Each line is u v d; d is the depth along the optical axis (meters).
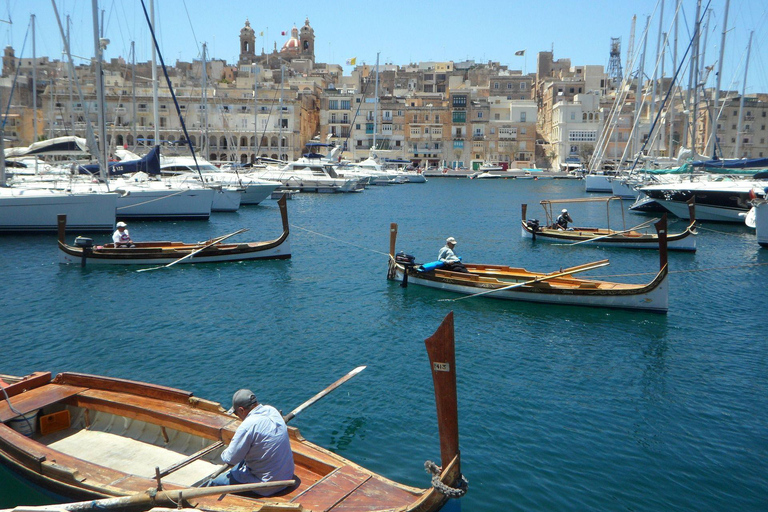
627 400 12.77
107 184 36.41
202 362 14.80
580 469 10.05
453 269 22.44
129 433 9.84
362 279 24.34
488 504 9.06
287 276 24.88
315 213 51.62
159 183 43.94
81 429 10.03
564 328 17.77
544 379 13.88
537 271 26.59
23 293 21.50
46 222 34.66
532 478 9.76
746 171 47.31
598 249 32.44
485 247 33.31
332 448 10.65
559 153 123.00
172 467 7.84
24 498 8.72
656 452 10.62
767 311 19.73
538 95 144.75
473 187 91.62
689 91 55.50
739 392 13.21
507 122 128.00
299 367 14.51
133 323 17.98
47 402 9.85
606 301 19.55
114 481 7.92
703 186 43.44
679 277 25.27
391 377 13.90
